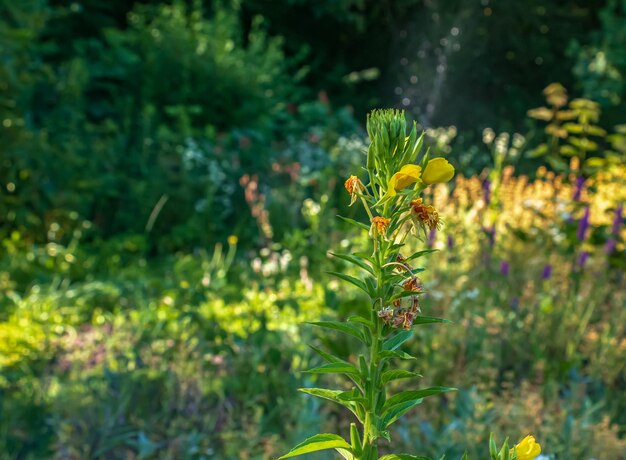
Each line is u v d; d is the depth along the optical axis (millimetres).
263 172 10023
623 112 13906
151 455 4215
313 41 16422
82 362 5047
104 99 10984
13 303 6355
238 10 14836
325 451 3865
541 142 13961
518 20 16500
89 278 7246
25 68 9406
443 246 6293
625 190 7434
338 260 6273
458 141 14016
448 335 4945
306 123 12000
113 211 9500
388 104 16594
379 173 1418
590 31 17094
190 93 10828
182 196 9312
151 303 5777
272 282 6336
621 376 5051
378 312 1412
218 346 4875
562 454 3727
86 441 4219
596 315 5531
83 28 13008
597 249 6242
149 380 4609
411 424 4008
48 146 8867
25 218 8602
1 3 9258
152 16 13305
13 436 4234
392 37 16609
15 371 4984
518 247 6414
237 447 4055
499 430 3879
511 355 5094
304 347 4906
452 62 16328
